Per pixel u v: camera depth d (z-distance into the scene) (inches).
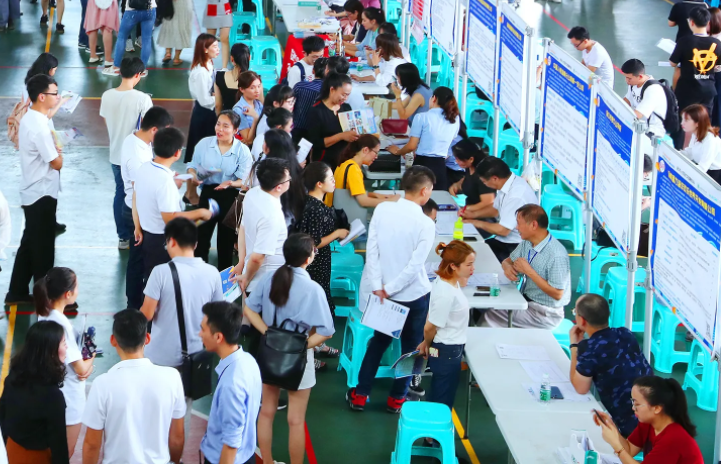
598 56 441.1
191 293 199.2
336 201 288.8
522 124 297.0
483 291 242.2
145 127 268.2
